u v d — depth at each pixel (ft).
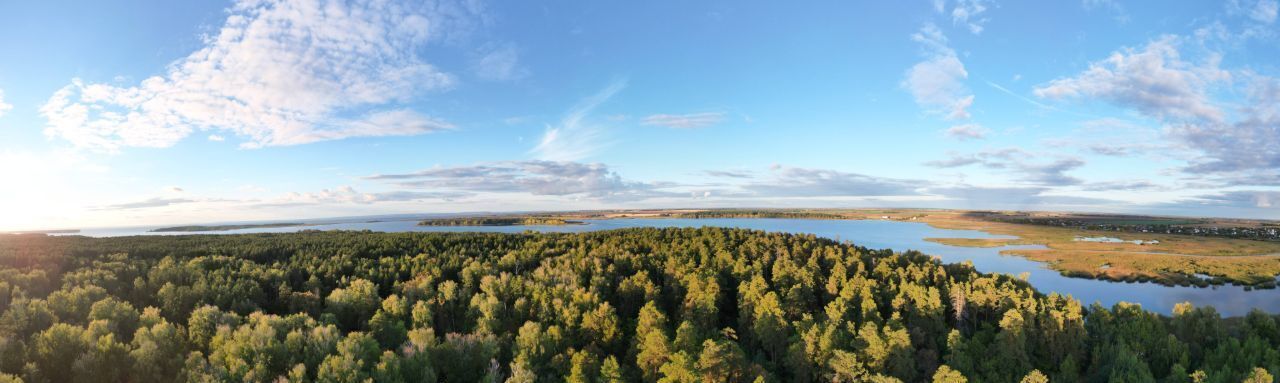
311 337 278.67
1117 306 363.97
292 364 256.93
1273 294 552.41
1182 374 262.67
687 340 263.29
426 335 289.74
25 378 223.92
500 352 298.35
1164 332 316.60
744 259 507.30
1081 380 294.25
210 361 253.24
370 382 228.22
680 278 444.96
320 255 582.76
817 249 574.15
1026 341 310.04
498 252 625.00
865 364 267.18
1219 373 256.11
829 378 262.67
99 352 245.45
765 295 349.82
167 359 252.62
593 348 298.76
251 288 402.72
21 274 371.97
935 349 311.06
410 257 571.28
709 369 231.09
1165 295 556.92
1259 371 237.45
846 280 433.07
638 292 418.31
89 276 392.68
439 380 266.98
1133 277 640.99
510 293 418.92
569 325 332.60
